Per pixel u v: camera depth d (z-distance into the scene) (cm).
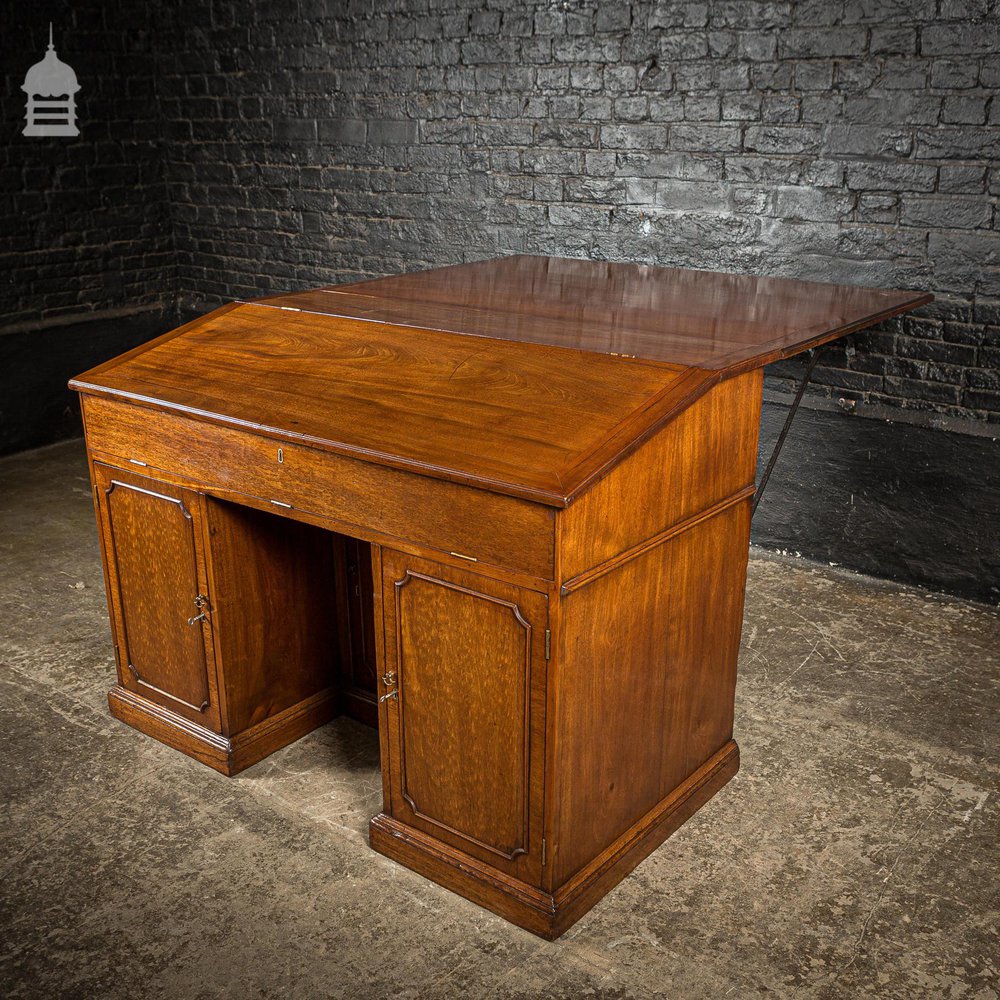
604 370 232
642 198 421
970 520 378
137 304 580
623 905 236
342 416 234
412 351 256
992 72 341
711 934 227
